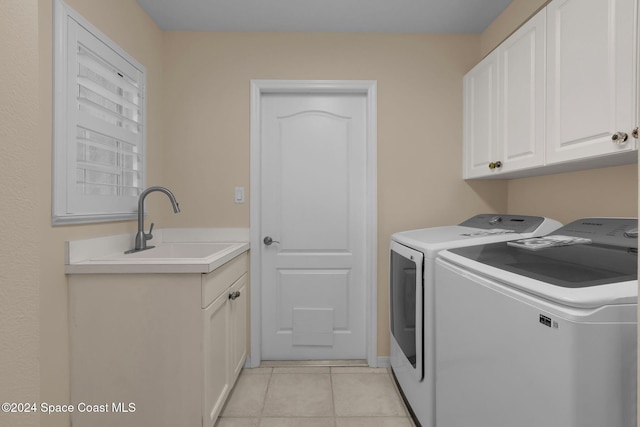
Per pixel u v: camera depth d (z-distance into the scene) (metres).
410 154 2.22
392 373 2.14
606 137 1.11
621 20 1.05
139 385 1.38
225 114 2.18
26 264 0.53
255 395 1.89
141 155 1.85
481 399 1.06
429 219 2.22
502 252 1.29
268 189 2.29
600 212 1.54
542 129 1.43
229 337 1.72
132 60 1.77
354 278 2.30
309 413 1.73
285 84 2.18
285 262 2.30
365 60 2.20
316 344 2.30
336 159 2.29
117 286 1.37
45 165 1.23
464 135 2.20
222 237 2.18
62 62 1.27
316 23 2.09
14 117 0.51
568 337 0.73
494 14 1.99
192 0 1.85
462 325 1.19
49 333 1.26
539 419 0.81
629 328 0.72
